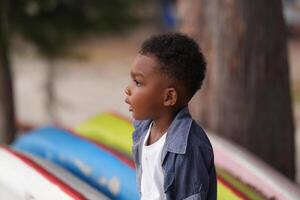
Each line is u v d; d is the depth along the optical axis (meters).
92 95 12.62
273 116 4.64
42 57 6.98
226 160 4.15
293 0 19.42
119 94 12.86
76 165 4.16
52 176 3.61
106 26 6.80
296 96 11.48
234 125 4.66
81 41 7.04
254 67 4.53
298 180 6.19
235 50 4.53
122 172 3.83
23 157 3.93
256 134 4.63
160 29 11.20
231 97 4.62
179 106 2.30
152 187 2.38
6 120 6.69
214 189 2.37
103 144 4.49
